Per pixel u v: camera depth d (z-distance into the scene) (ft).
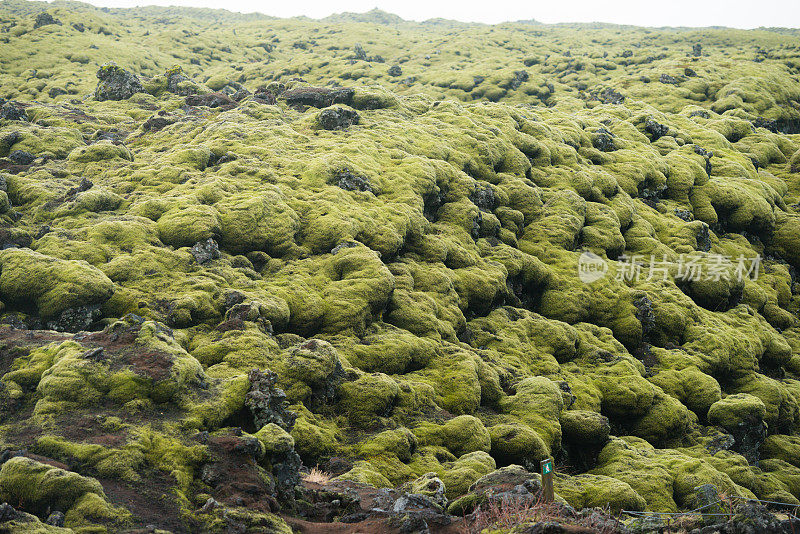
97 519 61.93
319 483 96.73
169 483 71.20
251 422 92.58
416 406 155.53
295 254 197.77
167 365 90.27
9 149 239.91
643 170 349.82
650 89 617.21
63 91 439.63
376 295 185.26
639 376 213.25
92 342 96.07
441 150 287.28
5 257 150.51
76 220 184.75
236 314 155.94
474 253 243.40
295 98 324.60
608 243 287.28
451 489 120.78
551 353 217.56
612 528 68.80
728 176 396.16
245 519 65.51
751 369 252.01
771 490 189.37
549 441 164.14
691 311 264.72
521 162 313.94
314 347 146.82
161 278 166.09
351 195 229.86
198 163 232.73
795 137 523.70
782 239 368.68
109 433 78.13
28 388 90.07
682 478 163.53
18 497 64.08
